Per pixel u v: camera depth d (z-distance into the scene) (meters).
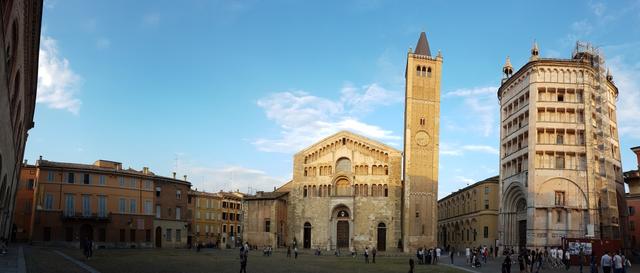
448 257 103.88
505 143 104.44
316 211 129.88
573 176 89.25
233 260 78.62
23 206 111.38
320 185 130.88
